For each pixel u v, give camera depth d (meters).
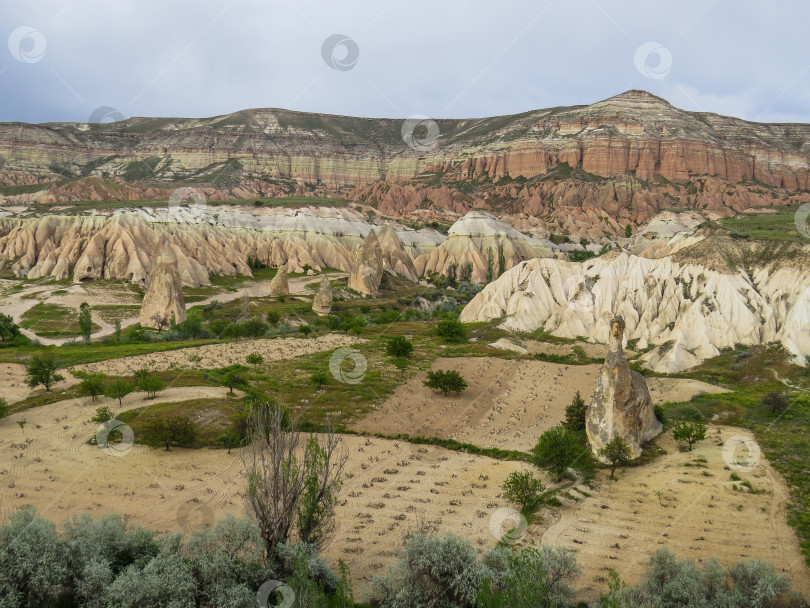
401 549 31.28
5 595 24.73
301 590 25.56
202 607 26.11
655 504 38.22
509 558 27.84
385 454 47.06
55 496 37.59
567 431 46.06
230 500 37.56
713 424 52.00
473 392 64.31
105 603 25.34
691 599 26.08
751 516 36.31
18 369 67.69
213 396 57.66
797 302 73.31
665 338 82.38
